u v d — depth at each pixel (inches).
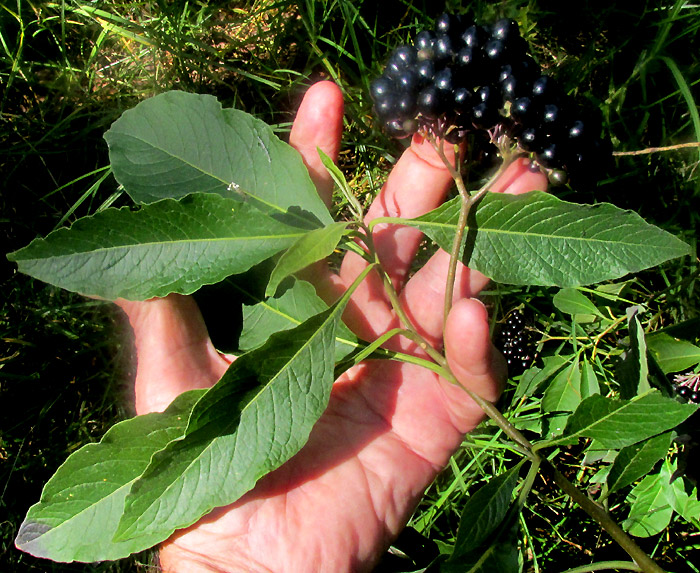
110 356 16.3
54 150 17.1
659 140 17.1
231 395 9.1
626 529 14.1
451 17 10.6
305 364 9.5
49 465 15.5
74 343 16.1
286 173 11.2
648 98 17.3
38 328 16.0
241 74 17.5
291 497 10.9
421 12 17.4
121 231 9.9
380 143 17.3
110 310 16.1
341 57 17.9
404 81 10.5
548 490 15.5
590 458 14.2
